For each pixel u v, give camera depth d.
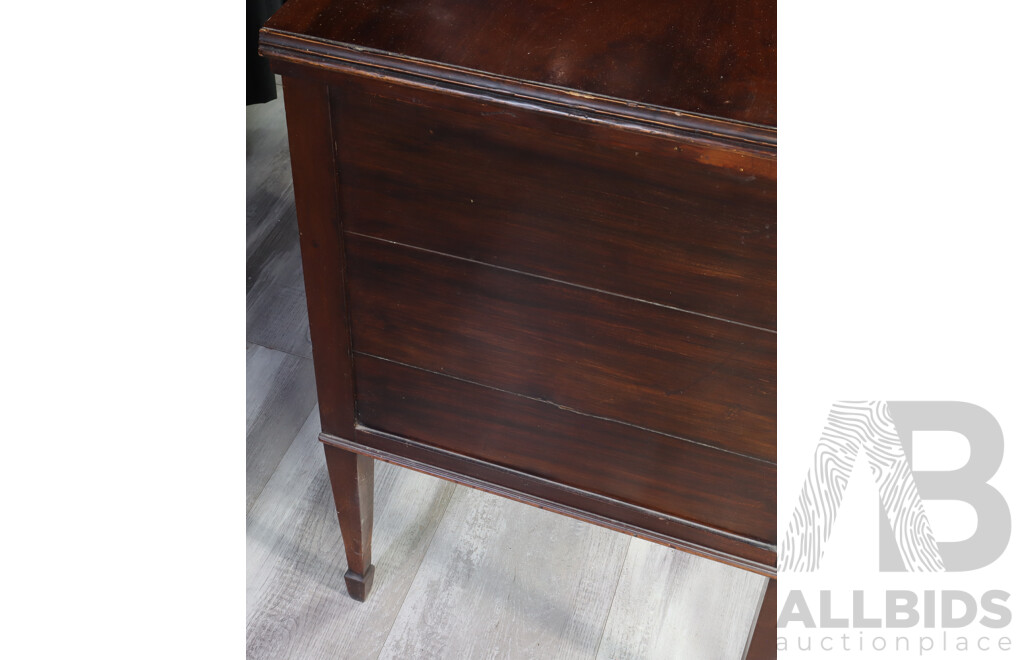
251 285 1.63
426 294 0.85
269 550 1.29
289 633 1.20
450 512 1.33
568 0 0.74
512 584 1.25
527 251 0.77
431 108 0.70
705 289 0.73
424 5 0.73
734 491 0.88
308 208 0.82
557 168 0.71
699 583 1.26
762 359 0.76
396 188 0.78
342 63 0.70
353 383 0.97
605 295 0.78
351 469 1.06
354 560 1.18
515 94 0.67
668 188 0.68
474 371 0.90
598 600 1.24
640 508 0.94
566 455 0.93
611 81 0.67
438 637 1.20
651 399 0.84
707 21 0.72
